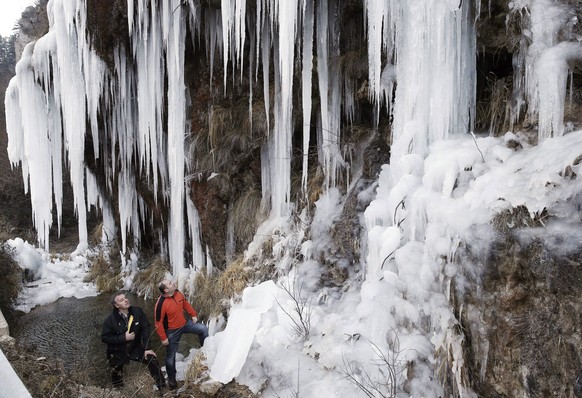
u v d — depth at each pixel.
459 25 4.04
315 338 4.47
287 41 4.96
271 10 5.28
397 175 4.43
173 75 7.33
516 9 3.74
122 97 8.63
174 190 7.87
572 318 2.51
